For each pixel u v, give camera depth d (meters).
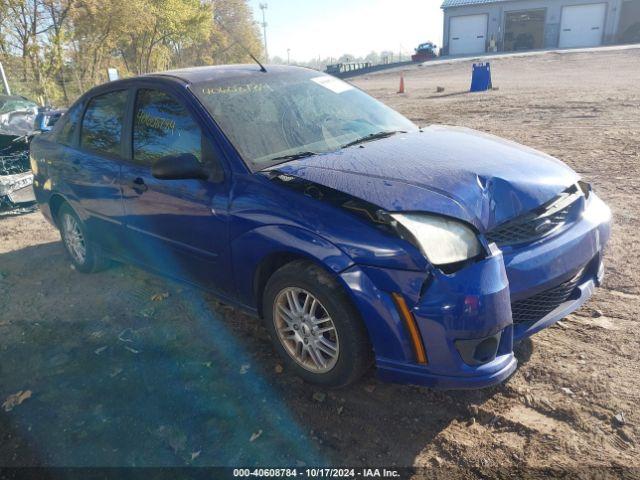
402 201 2.52
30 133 7.35
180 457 2.54
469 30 46.41
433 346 2.41
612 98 13.09
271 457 2.50
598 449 2.40
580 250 2.83
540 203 2.75
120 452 2.60
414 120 12.70
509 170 2.88
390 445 2.53
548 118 11.05
